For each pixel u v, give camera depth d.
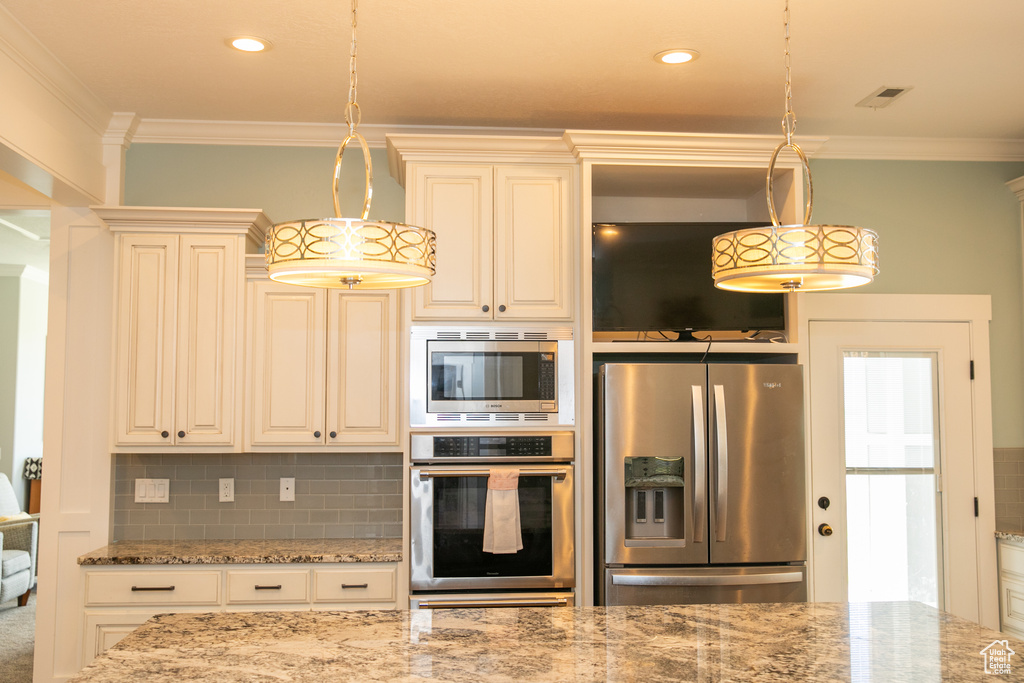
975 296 3.95
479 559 3.26
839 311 3.87
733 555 3.20
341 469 3.74
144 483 3.68
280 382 3.44
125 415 3.38
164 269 3.42
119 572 3.25
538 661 1.71
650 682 1.58
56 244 3.58
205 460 3.71
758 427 3.25
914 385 3.90
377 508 3.73
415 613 2.11
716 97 3.35
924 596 3.81
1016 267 4.01
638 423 3.20
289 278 1.64
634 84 3.21
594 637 1.90
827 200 3.95
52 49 2.84
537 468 3.30
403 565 3.30
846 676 1.63
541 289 3.40
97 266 3.58
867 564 3.80
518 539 3.25
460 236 3.39
